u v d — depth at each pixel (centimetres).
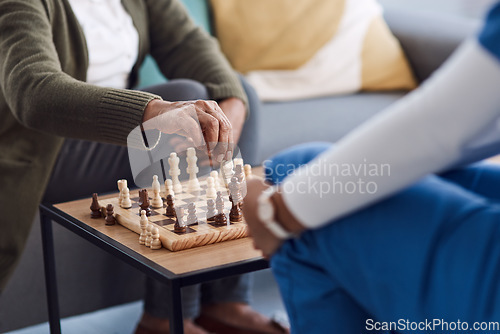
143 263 99
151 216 120
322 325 79
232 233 110
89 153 165
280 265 81
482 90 60
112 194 139
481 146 69
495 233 66
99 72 172
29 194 153
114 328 178
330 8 246
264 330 164
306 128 207
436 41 245
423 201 70
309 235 77
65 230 160
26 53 137
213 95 168
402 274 70
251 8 240
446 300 68
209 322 168
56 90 128
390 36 252
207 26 239
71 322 182
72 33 161
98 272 165
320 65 238
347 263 74
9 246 152
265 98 230
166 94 159
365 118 219
